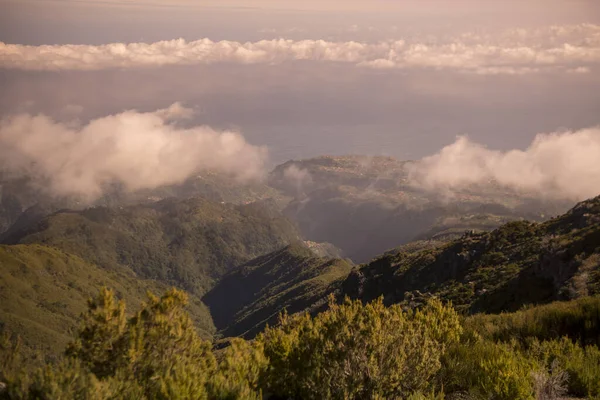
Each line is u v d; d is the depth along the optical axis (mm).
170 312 7285
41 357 5945
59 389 5305
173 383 5809
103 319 6633
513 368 7207
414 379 7324
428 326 9586
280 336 7961
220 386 6266
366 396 6945
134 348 6504
